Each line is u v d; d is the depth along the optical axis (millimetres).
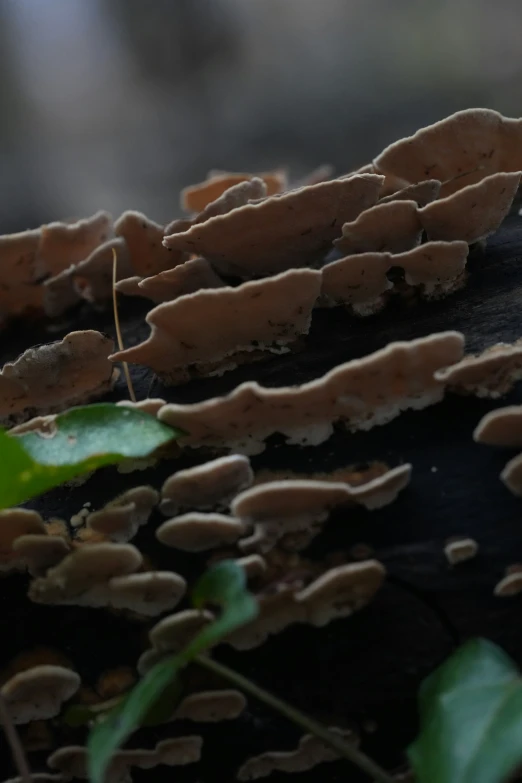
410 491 500
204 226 522
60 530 518
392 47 1393
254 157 1438
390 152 550
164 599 500
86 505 520
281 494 483
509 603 490
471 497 498
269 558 497
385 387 502
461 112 537
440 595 493
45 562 500
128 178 1441
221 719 497
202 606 484
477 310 531
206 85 1410
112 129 1419
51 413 539
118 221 551
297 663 497
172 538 496
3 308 574
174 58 1377
